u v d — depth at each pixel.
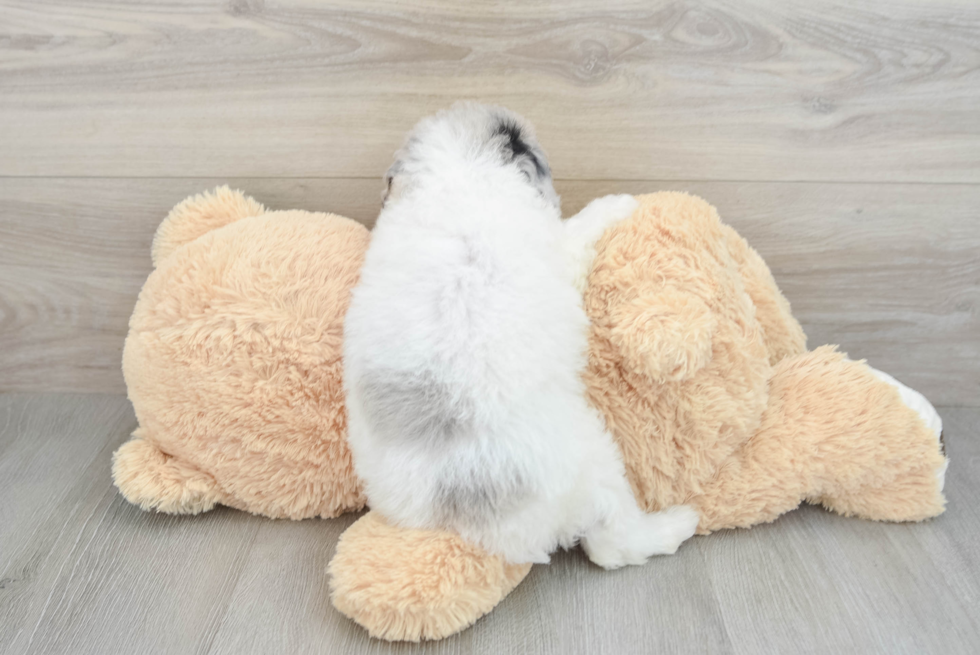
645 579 0.91
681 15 1.04
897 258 1.20
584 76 1.08
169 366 0.94
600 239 0.93
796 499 0.98
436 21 1.06
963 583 0.90
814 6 1.04
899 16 1.04
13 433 1.23
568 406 0.84
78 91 1.11
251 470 0.97
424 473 0.80
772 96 1.09
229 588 0.91
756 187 1.15
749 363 0.93
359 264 0.97
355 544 0.85
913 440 0.95
